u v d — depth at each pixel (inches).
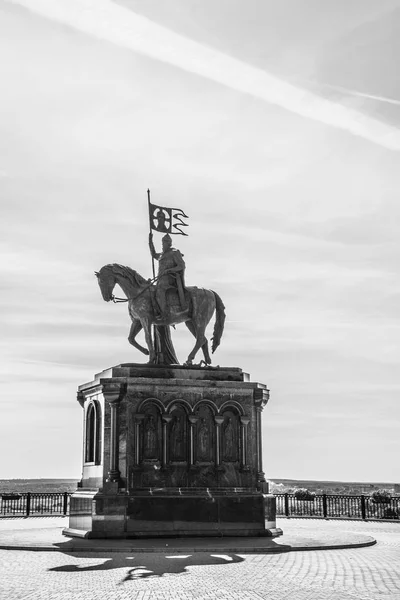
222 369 956.6
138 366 921.5
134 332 994.7
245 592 510.0
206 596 494.9
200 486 901.2
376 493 1402.6
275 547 753.0
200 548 742.5
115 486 866.1
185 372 932.6
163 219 1019.3
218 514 883.4
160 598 487.2
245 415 935.7
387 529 1093.1
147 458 889.5
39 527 1085.1
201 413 924.0
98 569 620.1
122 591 515.2
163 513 868.6
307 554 730.2
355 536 893.8
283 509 1489.9
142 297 968.3
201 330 984.3
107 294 965.2
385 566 639.8
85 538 846.5
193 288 999.0
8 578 574.6
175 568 625.3
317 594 501.7
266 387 970.7
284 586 534.9
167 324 971.9
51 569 620.7
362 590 518.0
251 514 892.6
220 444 920.9
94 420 932.6
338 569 620.7
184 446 908.0
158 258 1000.9
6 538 862.5
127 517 857.5
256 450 944.9
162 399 908.6
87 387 952.3
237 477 918.4
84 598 487.2
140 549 740.0
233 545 773.9
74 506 906.7
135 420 894.4
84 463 948.0
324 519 1341.0
